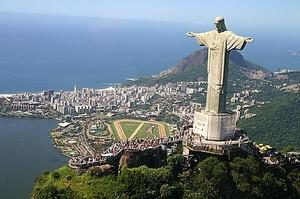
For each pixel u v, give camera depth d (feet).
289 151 425.69
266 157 370.94
